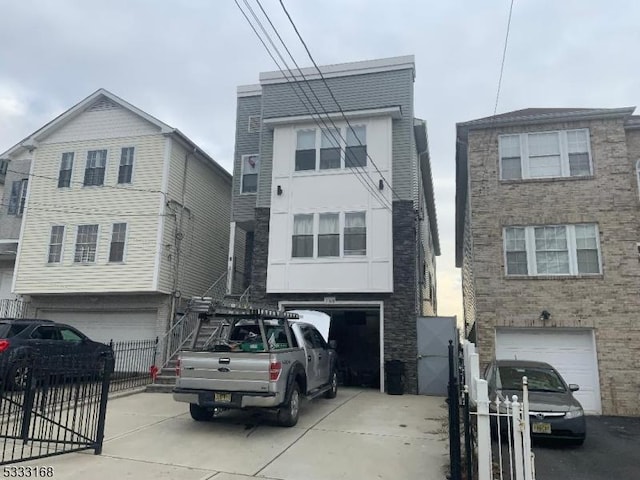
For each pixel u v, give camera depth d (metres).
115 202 18.44
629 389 13.21
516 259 14.70
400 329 15.06
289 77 17.89
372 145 16.36
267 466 6.74
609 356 13.50
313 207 16.36
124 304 18.20
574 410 8.73
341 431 8.86
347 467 6.77
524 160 15.24
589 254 14.25
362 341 18.31
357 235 15.91
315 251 16.05
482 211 15.12
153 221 17.92
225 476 6.31
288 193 16.62
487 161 15.42
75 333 13.56
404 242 15.65
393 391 14.23
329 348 12.66
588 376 13.72
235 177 19.52
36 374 8.02
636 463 7.80
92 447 7.26
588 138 14.92
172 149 18.69
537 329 14.27
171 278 18.16
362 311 17.09
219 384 8.54
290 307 16.23
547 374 10.05
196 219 20.09
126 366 17.14
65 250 18.53
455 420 5.98
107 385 7.57
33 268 18.64
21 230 19.11
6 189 21.38
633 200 14.24
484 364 14.09
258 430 8.78
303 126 17.06
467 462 5.99
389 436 8.58
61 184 19.17
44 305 19.02
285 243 16.28
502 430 8.43
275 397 8.37
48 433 8.09
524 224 14.78
